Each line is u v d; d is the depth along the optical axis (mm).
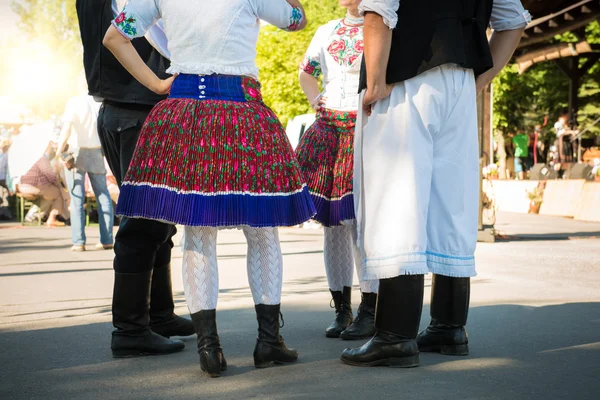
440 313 3805
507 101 34625
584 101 32906
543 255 8867
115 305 3836
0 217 17859
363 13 3531
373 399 2963
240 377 3365
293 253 9445
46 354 3893
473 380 3250
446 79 3586
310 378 3328
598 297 5621
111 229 10539
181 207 3346
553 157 25250
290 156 3545
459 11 3584
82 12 4141
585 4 14828
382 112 3592
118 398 3037
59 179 15711
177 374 3443
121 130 4066
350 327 4301
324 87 4613
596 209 15414
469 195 3717
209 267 3463
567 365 3498
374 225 3576
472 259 3742
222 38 3492
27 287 6629
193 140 3406
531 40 16656
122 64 3658
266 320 3586
